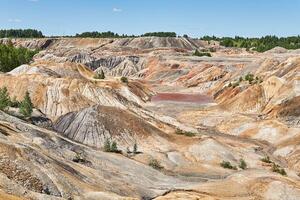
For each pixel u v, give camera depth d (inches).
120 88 4835.1
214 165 2598.4
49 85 3818.9
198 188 1867.6
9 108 2947.8
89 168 1871.3
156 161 2449.6
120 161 2258.9
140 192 1817.2
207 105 4788.4
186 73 6978.4
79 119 2910.9
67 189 1453.0
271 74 5004.9
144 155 2564.0
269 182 1860.2
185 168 2491.4
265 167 2645.2
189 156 2694.4
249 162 2691.9
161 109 4517.7
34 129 2273.6
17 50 5984.3
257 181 1887.3
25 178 1365.7
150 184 1998.0
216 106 4672.7
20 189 1234.6
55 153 1907.0
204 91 5890.8
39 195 1259.2
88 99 3659.0
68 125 2898.6
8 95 3223.4
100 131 2829.7
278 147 3181.6
